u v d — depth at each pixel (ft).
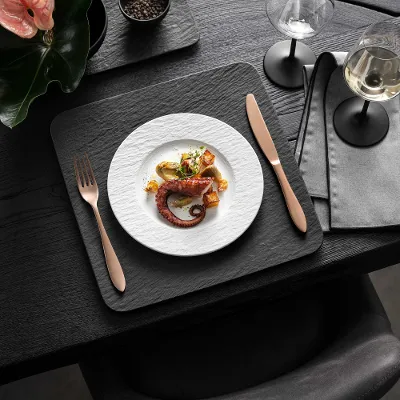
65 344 3.18
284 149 3.51
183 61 3.87
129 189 3.37
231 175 3.42
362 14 3.99
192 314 3.30
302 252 3.27
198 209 3.35
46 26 3.14
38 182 3.55
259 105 3.64
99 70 3.78
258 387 3.34
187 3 3.97
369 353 3.18
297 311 4.02
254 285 3.24
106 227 3.34
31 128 3.67
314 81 3.70
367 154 3.55
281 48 3.87
